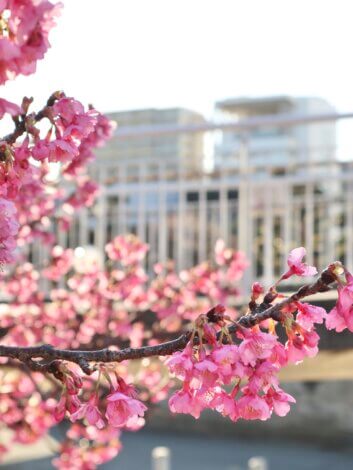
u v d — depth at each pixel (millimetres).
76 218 7992
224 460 11539
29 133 2014
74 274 6176
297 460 11203
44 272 6008
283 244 7566
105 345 5531
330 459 11102
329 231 7699
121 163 7758
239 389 1952
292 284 6984
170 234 8227
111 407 1861
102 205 7605
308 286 1922
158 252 8086
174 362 1808
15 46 1580
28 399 5676
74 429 5805
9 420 5625
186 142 9633
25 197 3988
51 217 5625
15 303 5625
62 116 2006
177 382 5379
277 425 12016
